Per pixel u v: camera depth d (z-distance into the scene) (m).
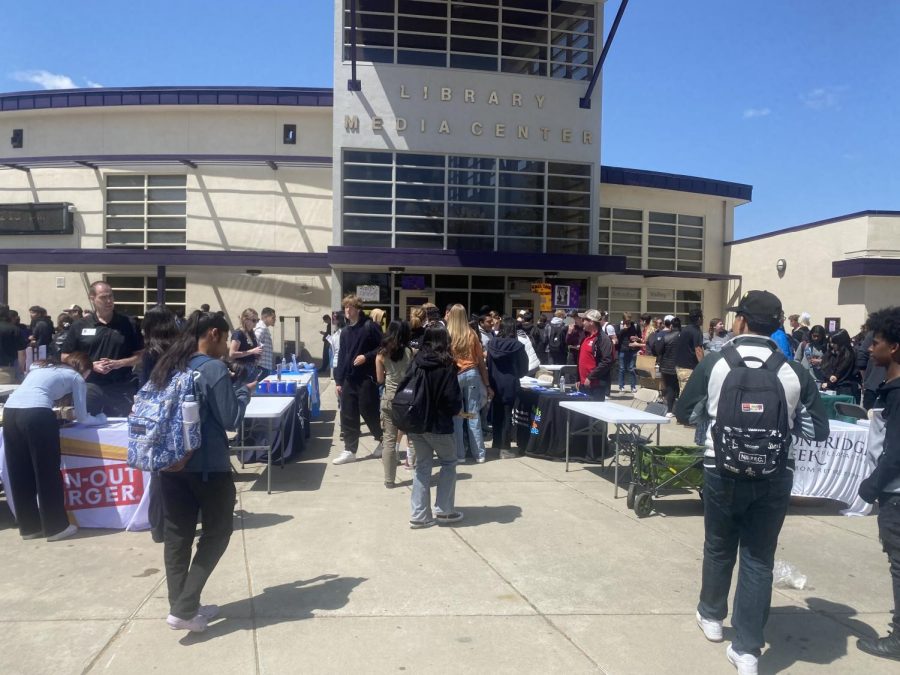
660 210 24.00
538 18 18.39
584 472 8.12
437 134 17.73
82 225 20.80
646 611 4.39
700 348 11.50
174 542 3.97
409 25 17.77
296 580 4.75
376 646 3.85
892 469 3.82
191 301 20.77
